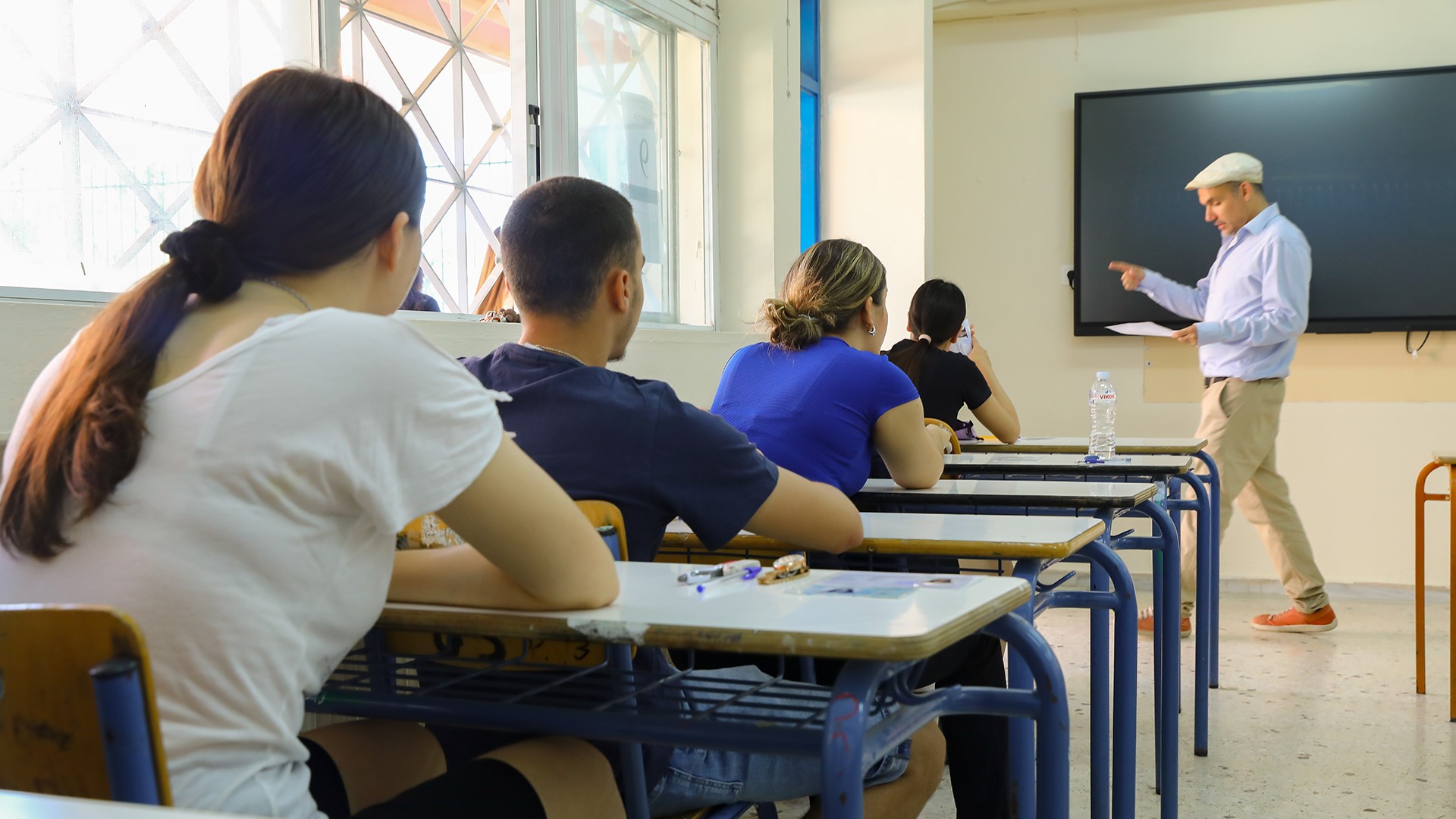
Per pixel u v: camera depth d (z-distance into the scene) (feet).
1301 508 15.61
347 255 2.74
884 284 7.00
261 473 2.37
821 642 2.57
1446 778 8.09
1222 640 12.59
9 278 5.21
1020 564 4.58
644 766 3.51
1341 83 15.08
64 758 2.04
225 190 2.69
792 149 13.01
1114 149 16.05
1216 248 15.69
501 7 9.23
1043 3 16.15
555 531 2.84
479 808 2.84
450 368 2.67
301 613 2.48
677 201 12.04
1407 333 15.14
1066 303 16.56
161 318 2.51
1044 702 3.09
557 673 3.26
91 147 5.65
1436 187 14.78
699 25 12.14
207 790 2.35
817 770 4.10
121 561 2.32
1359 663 11.49
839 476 6.43
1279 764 8.44
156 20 6.01
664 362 10.25
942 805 7.57
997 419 11.09
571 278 4.10
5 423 4.68
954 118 16.98
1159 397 16.14
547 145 9.70
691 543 5.11
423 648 3.59
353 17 7.63
